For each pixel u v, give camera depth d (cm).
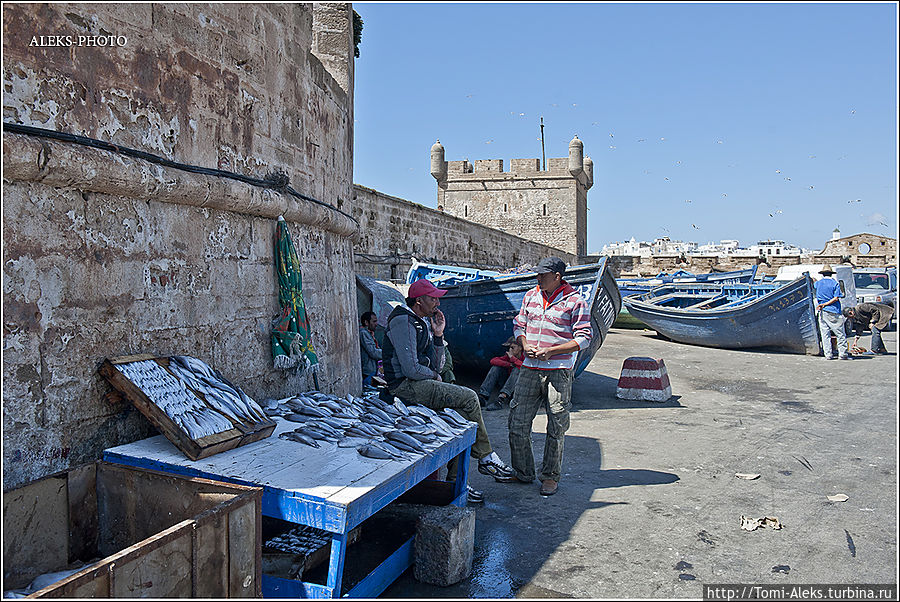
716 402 977
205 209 454
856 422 845
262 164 522
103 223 374
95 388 368
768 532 478
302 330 544
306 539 403
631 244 7669
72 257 355
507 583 399
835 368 1330
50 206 343
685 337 1717
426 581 398
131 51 392
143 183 390
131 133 392
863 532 479
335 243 684
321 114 645
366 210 1520
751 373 1263
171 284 423
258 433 396
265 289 521
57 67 347
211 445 356
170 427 355
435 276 1303
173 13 423
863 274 2542
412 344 543
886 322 2066
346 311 703
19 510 314
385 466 367
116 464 350
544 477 562
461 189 4669
